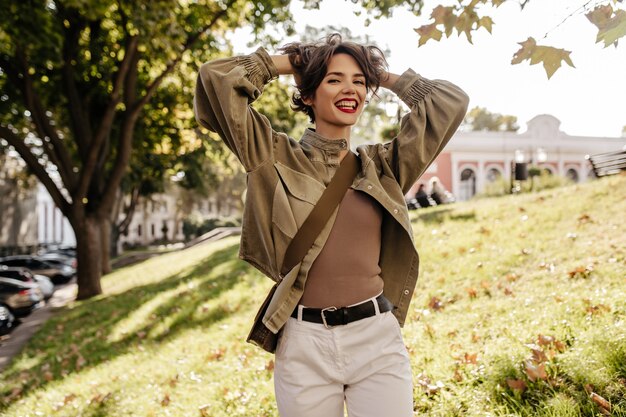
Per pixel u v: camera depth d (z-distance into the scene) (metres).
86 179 15.57
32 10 11.03
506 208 10.38
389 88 2.33
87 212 16.28
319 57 2.06
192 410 4.19
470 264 6.86
